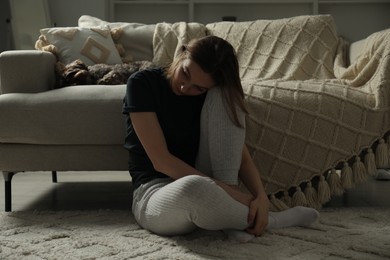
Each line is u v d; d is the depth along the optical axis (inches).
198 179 48.7
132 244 51.4
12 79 75.2
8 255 48.0
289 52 96.2
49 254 48.0
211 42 53.3
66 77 79.9
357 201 78.5
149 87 57.1
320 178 68.8
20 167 71.4
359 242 51.2
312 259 45.7
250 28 101.7
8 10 139.3
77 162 71.4
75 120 69.7
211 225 51.0
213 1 153.7
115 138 69.9
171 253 47.7
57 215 66.7
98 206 76.9
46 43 93.1
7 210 71.6
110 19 154.6
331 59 96.5
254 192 56.7
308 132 68.5
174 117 57.9
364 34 157.2
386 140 69.9
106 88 72.1
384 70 69.9
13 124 69.7
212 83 53.9
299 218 58.8
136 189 57.9
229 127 55.7
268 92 70.0
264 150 68.8
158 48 100.8
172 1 153.6
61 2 148.7
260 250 48.4
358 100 69.2
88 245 51.6
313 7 152.4
